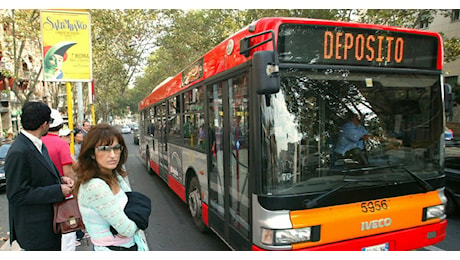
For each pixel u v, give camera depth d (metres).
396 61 3.21
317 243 2.73
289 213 2.72
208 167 4.37
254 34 2.96
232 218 3.54
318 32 2.93
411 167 3.22
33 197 2.44
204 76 4.51
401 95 3.23
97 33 16.27
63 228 2.62
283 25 2.83
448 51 11.34
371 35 3.10
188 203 5.60
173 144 6.69
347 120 3.02
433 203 3.18
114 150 2.00
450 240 4.57
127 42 18.77
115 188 2.05
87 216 1.96
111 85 30.05
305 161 2.85
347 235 2.82
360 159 3.04
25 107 2.56
